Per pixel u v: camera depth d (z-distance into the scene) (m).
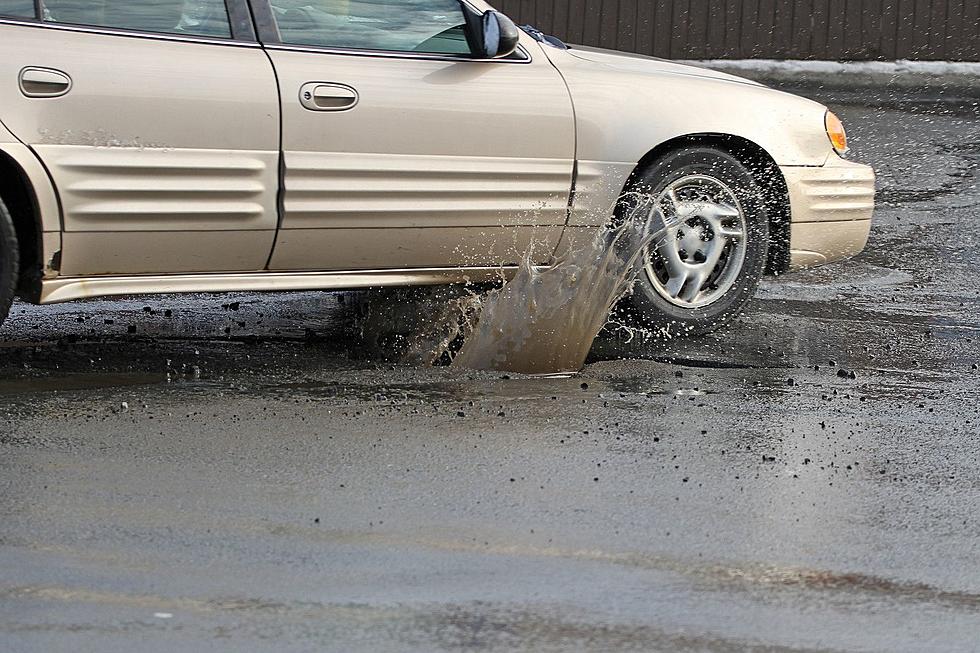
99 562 6.23
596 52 11.75
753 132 11.63
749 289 11.88
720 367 10.86
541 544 6.64
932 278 15.19
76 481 7.36
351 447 8.19
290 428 8.58
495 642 5.48
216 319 12.16
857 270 15.52
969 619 5.93
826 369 10.88
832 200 12.09
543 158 10.82
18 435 8.21
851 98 27.58
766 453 8.35
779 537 6.88
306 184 10.05
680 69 11.91
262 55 9.98
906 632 5.77
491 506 7.18
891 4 30.48
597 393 9.82
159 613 5.67
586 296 10.84
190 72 9.69
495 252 10.85
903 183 20.52
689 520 7.07
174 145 9.62
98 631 5.47
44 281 9.50
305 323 12.11
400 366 10.61
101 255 9.60
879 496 7.59
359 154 10.20
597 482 7.64
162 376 10.00
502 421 8.91
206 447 8.09
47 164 9.25
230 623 5.59
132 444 8.10
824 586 6.25
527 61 10.99
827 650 5.55
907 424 9.16
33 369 10.10
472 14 10.75
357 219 10.27
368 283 10.58
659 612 5.86
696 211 11.55
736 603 6.00
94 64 9.41
